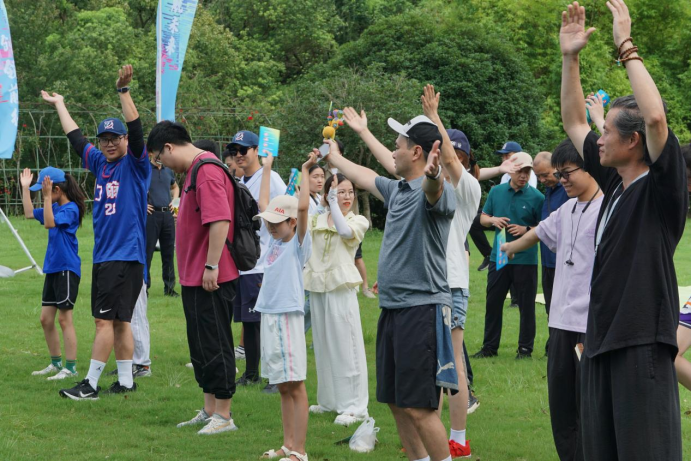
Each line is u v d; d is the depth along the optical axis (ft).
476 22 90.43
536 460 17.29
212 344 18.30
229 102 91.40
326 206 20.83
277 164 67.46
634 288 10.96
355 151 63.57
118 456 16.72
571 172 15.08
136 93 82.94
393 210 14.23
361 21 120.16
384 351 14.24
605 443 11.47
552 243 15.78
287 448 16.92
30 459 16.35
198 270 18.16
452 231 17.74
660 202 10.99
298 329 16.65
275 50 111.86
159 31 37.19
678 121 103.40
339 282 19.90
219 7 115.14
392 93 67.05
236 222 18.47
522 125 79.15
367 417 18.52
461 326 17.61
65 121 21.91
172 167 18.56
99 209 20.81
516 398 22.41
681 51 109.40
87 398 20.83
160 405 20.70
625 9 11.49
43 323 23.30
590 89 90.02
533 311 27.14
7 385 22.09
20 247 50.47
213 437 18.31
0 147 40.45
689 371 11.02
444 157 16.90
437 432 13.70
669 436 10.81
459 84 76.64
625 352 10.98
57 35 85.46
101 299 20.79
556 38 96.27
